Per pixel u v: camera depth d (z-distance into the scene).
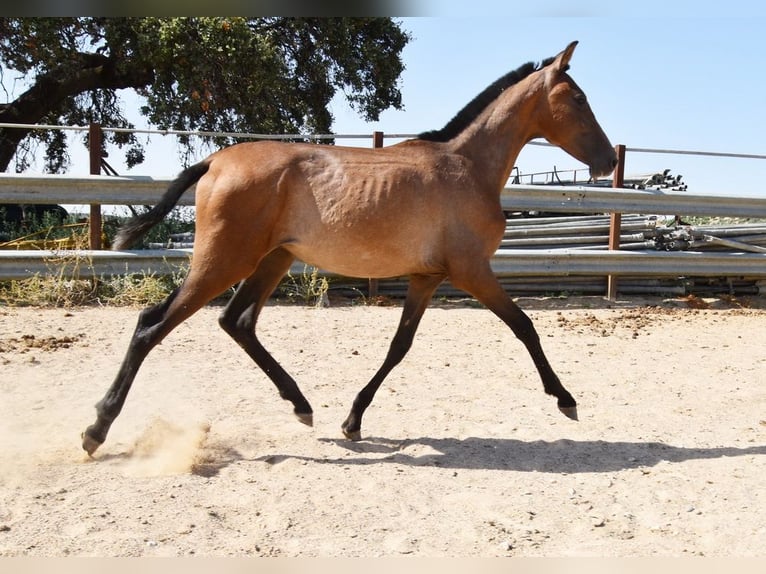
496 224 4.73
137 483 3.95
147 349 4.29
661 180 12.03
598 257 9.99
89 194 8.82
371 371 6.59
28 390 5.63
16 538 3.24
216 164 4.46
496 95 4.99
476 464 4.46
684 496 4.02
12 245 9.87
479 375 6.59
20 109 15.42
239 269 4.36
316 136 9.20
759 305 10.56
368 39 16.56
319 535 3.43
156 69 14.08
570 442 4.88
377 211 4.45
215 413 5.28
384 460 4.48
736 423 5.41
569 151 5.12
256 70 13.66
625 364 7.12
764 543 3.46
